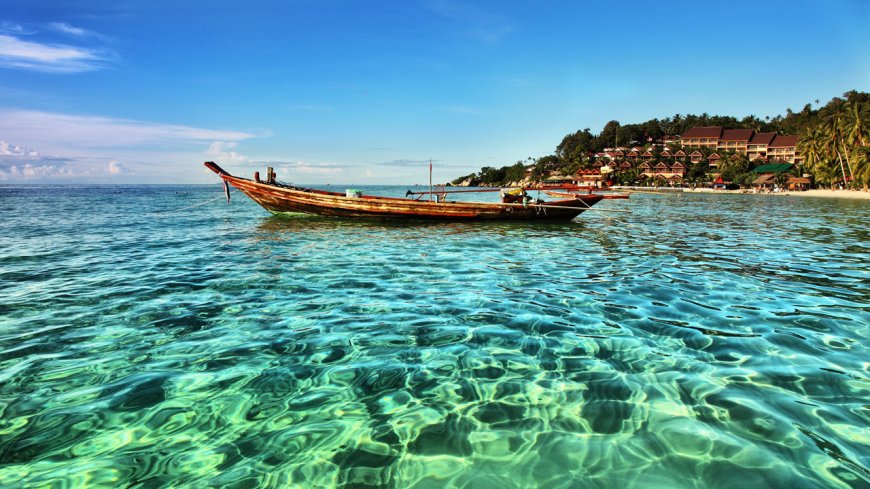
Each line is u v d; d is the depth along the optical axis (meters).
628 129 158.50
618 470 3.40
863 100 109.06
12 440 3.90
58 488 3.31
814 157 78.44
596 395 4.54
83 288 9.09
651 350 5.68
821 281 9.62
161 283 9.55
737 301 7.97
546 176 135.25
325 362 5.44
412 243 15.98
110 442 3.88
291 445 3.83
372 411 4.34
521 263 11.90
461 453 3.67
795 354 5.49
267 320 7.03
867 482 3.19
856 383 4.69
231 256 13.02
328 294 8.60
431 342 6.05
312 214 24.14
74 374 5.15
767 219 28.30
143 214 30.69
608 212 35.41
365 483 3.34
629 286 9.16
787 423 3.95
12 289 8.99
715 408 4.23
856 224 24.59
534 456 3.60
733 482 3.22
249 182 23.28
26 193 88.25
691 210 38.12
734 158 106.44
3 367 5.32
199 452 3.75
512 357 5.52
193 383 4.93
